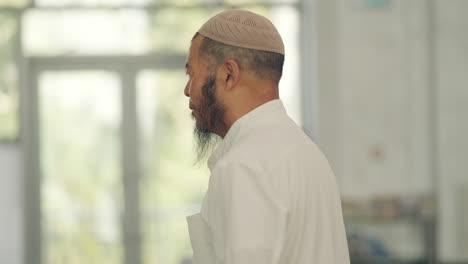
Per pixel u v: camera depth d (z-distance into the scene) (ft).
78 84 22.22
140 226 22.47
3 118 21.83
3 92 21.76
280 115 4.65
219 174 4.29
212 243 4.39
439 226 21.02
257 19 4.59
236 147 4.46
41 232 22.18
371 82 20.89
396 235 21.04
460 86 20.89
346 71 20.85
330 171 4.78
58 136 22.22
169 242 22.57
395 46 20.86
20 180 21.90
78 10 21.88
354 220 20.92
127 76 22.29
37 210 22.17
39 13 21.76
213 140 5.12
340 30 20.77
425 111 20.93
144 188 22.48
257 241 4.08
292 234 4.37
